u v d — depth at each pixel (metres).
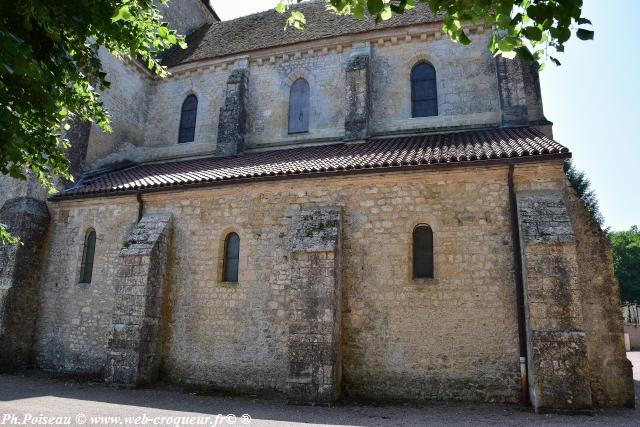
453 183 12.64
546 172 12.08
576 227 12.14
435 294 12.14
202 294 14.12
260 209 14.12
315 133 18.09
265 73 19.38
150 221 14.88
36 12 5.80
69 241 16.38
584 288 11.80
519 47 5.44
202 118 19.95
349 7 5.96
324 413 10.27
